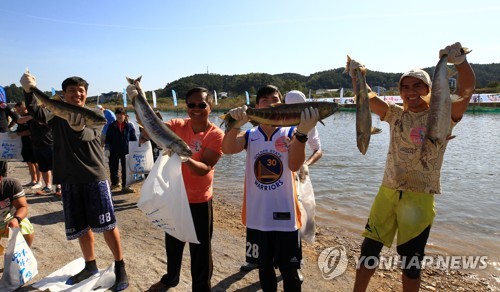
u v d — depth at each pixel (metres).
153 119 3.53
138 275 4.55
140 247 5.56
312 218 4.55
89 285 4.11
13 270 4.07
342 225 7.18
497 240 6.34
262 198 3.52
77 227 4.13
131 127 9.60
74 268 4.59
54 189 9.38
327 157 15.53
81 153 4.00
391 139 3.58
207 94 3.86
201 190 3.78
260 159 3.57
